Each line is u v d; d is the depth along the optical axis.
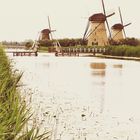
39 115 11.40
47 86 20.86
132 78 27.27
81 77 27.70
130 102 15.47
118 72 32.94
